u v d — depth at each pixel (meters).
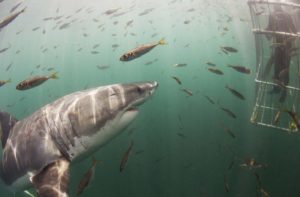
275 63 3.02
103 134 1.78
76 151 1.74
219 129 5.41
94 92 1.83
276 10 2.96
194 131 5.61
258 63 3.21
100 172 4.72
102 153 5.25
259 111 2.98
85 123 1.72
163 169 4.58
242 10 8.91
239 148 4.50
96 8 11.54
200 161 4.52
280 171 3.75
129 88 1.85
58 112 1.78
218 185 3.87
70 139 1.70
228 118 5.96
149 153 5.10
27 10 10.45
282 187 3.45
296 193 3.31
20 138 1.85
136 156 5.02
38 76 2.12
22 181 1.96
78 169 4.84
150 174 4.54
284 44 2.73
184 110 7.14
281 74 2.77
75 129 1.71
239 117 5.95
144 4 11.70
